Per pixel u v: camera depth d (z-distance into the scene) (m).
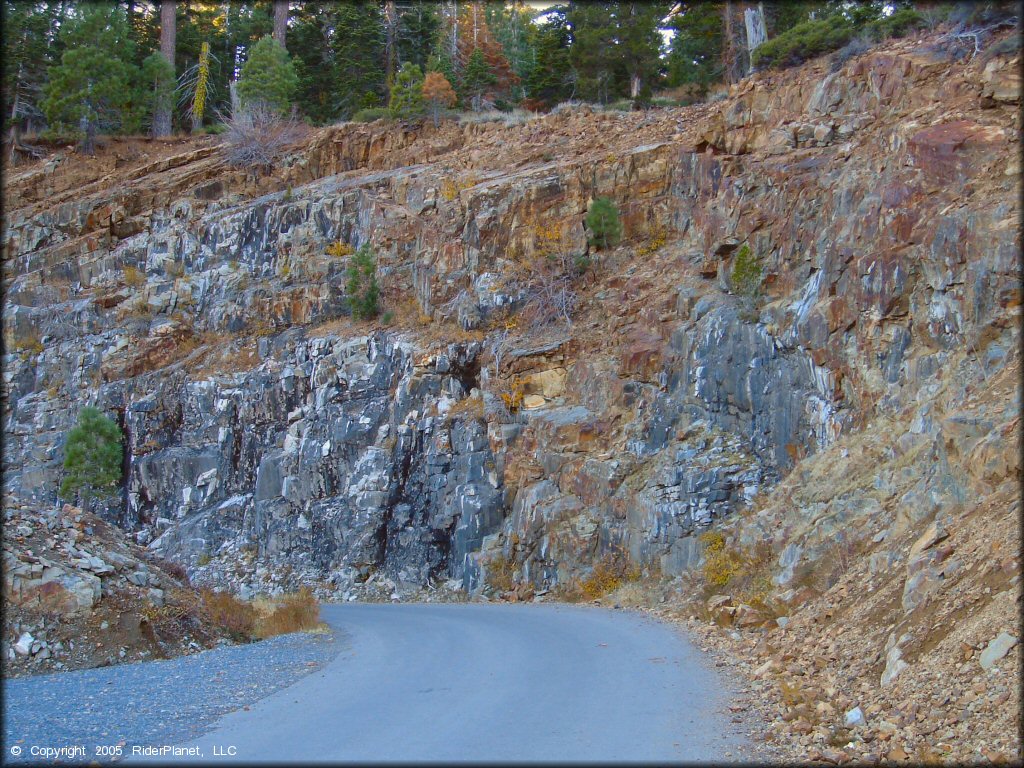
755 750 6.11
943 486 10.35
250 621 13.66
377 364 24.75
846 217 16.94
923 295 14.36
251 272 30.02
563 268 24.62
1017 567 6.89
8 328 30.25
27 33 40.00
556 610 16.14
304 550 23.14
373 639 12.30
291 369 25.97
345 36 43.03
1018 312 12.05
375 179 30.08
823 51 22.48
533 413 21.75
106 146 37.88
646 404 19.94
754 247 19.30
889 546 10.40
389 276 27.27
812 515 13.60
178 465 25.98
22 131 39.81
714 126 23.53
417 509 22.19
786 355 17.27
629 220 25.00
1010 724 5.49
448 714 7.24
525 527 19.94
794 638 9.80
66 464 25.56
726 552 15.09
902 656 7.21
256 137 34.31
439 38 44.81
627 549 18.00
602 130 29.45
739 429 18.03
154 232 32.44
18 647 10.10
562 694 7.99
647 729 6.68
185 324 29.45
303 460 24.09
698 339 19.12
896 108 18.62
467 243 25.97
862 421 14.84
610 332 22.23
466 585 20.53
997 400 10.52
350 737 6.50
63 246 32.19
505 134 31.41
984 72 16.47
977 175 14.33
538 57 38.91
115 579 12.05
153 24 46.66
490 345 23.69
